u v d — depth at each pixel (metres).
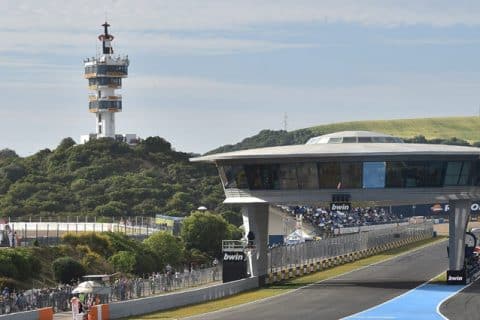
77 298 111.12
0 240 168.50
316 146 156.50
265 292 146.50
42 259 161.25
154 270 182.75
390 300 131.88
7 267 145.75
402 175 148.00
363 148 150.25
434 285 153.50
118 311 111.81
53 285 152.25
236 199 154.50
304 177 149.75
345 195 149.00
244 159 150.38
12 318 100.12
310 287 153.75
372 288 150.00
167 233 199.62
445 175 148.12
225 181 155.38
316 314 116.19
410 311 118.94
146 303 118.38
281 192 151.12
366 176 148.12
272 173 151.00
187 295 128.88
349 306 124.94
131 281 138.12
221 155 152.38
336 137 163.38
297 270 176.12
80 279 151.25
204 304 129.12
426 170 148.00
